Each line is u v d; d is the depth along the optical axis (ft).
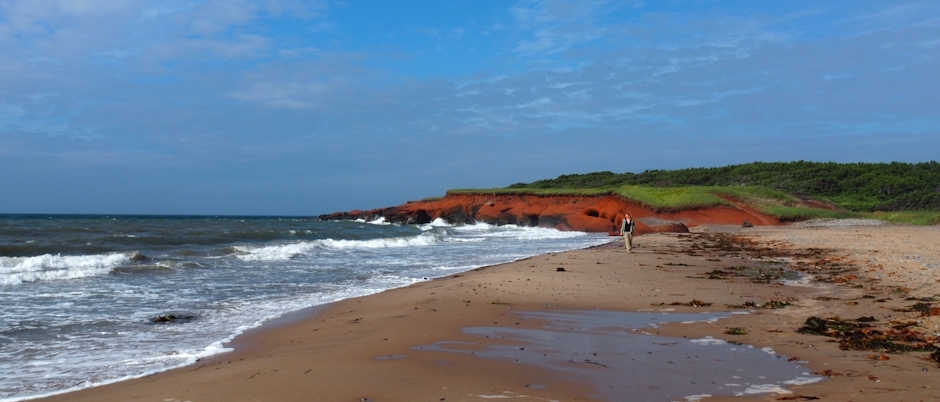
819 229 146.82
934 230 131.95
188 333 30.91
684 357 23.77
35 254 78.23
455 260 79.25
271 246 96.02
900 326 29.91
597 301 40.57
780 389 19.07
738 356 23.95
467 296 41.91
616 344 26.45
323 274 60.95
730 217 176.86
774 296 42.68
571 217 184.65
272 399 17.94
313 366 21.91
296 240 122.83
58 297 42.93
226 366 22.77
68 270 56.75
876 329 29.48
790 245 97.60
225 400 17.95
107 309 38.37
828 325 30.73
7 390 20.38
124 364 24.13
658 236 136.56
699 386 19.45
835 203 228.02
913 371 21.29
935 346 25.36
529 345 26.12
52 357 25.49
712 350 25.13
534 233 171.12
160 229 147.02
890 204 234.38
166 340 29.14
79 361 24.72
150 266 61.57
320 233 144.87
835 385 19.47
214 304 41.04
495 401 17.75
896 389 18.90
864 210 230.68
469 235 158.20
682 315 34.88
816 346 25.93
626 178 328.90
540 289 45.93
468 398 18.02
